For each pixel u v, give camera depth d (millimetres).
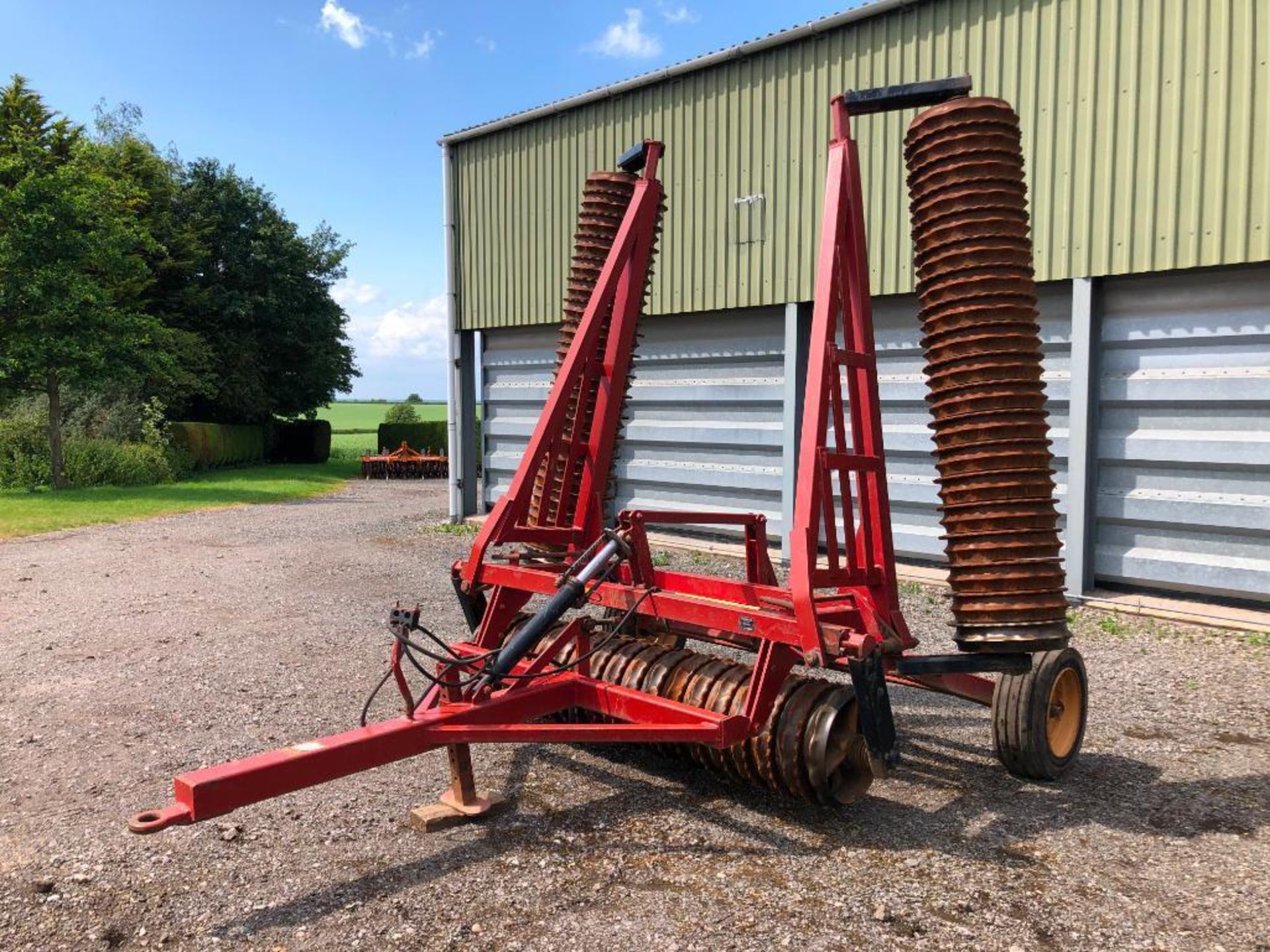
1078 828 3781
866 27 8938
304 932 2961
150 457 21797
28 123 22406
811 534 3738
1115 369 7883
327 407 36406
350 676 5855
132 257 19438
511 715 3812
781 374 10094
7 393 19234
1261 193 6938
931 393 4062
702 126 10266
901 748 4719
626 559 4273
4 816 3789
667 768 4430
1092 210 7719
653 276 10859
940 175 3922
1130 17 7457
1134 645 6711
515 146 12266
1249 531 7324
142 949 2863
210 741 4672
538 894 3205
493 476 13508
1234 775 4371
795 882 3303
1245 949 2906
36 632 6938
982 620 3906
